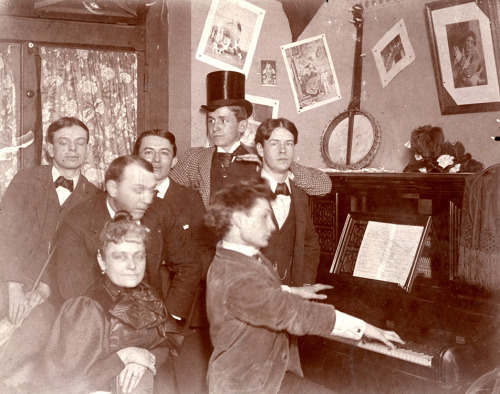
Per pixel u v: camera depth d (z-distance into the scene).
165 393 2.67
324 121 4.63
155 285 2.65
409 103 4.16
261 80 4.46
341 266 3.33
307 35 4.59
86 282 2.50
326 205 3.47
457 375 2.61
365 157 4.05
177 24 4.19
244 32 4.38
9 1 3.77
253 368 2.15
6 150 3.83
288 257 3.06
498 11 3.50
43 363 2.18
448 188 2.86
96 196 2.65
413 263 2.97
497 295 2.66
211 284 2.17
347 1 4.55
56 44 3.93
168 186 3.07
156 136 3.07
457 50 3.76
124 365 2.18
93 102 4.01
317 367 3.24
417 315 2.97
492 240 2.65
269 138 2.98
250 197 2.15
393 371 2.81
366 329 2.21
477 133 3.69
